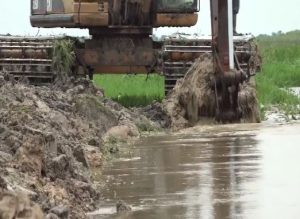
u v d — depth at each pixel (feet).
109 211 42.29
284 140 67.97
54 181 44.78
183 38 97.91
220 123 85.05
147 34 103.09
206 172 52.90
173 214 40.91
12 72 101.35
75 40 102.99
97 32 102.78
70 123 67.62
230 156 59.62
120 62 102.99
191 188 47.62
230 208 41.75
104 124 77.05
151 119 87.35
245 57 94.58
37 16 105.60
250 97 85.46
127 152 64.85
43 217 33.91
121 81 130.93
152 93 114.62
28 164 43.93
